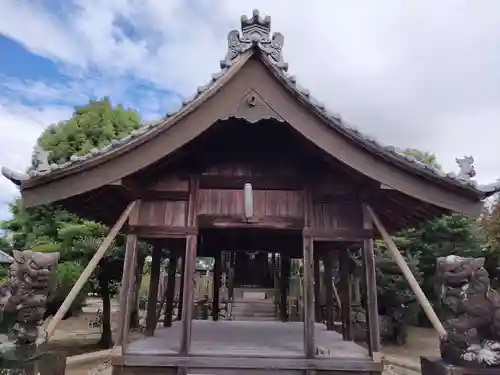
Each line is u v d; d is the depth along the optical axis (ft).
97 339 49.90
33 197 14.94
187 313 16.05
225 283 56.29
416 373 30.89
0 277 42.75
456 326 11.98
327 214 17.24
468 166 15.79
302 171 17.74
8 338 12.09
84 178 15.17
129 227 16.79
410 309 50.08
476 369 11.52
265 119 15.96
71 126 46.85
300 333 24.30
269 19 16.22
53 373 12.79
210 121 15.35
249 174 17.74
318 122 15.55
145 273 59.47
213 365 15.56
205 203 17.33
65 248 39.34
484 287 11.96
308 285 16.34
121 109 52.90
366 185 16.56
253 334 23.67
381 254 50.01
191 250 16.58
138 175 16.44
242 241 33.47
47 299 12.78
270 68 15.31
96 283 43.29
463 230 56.59
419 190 15.52
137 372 15.53
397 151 15.85
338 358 15.71
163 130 15.34
